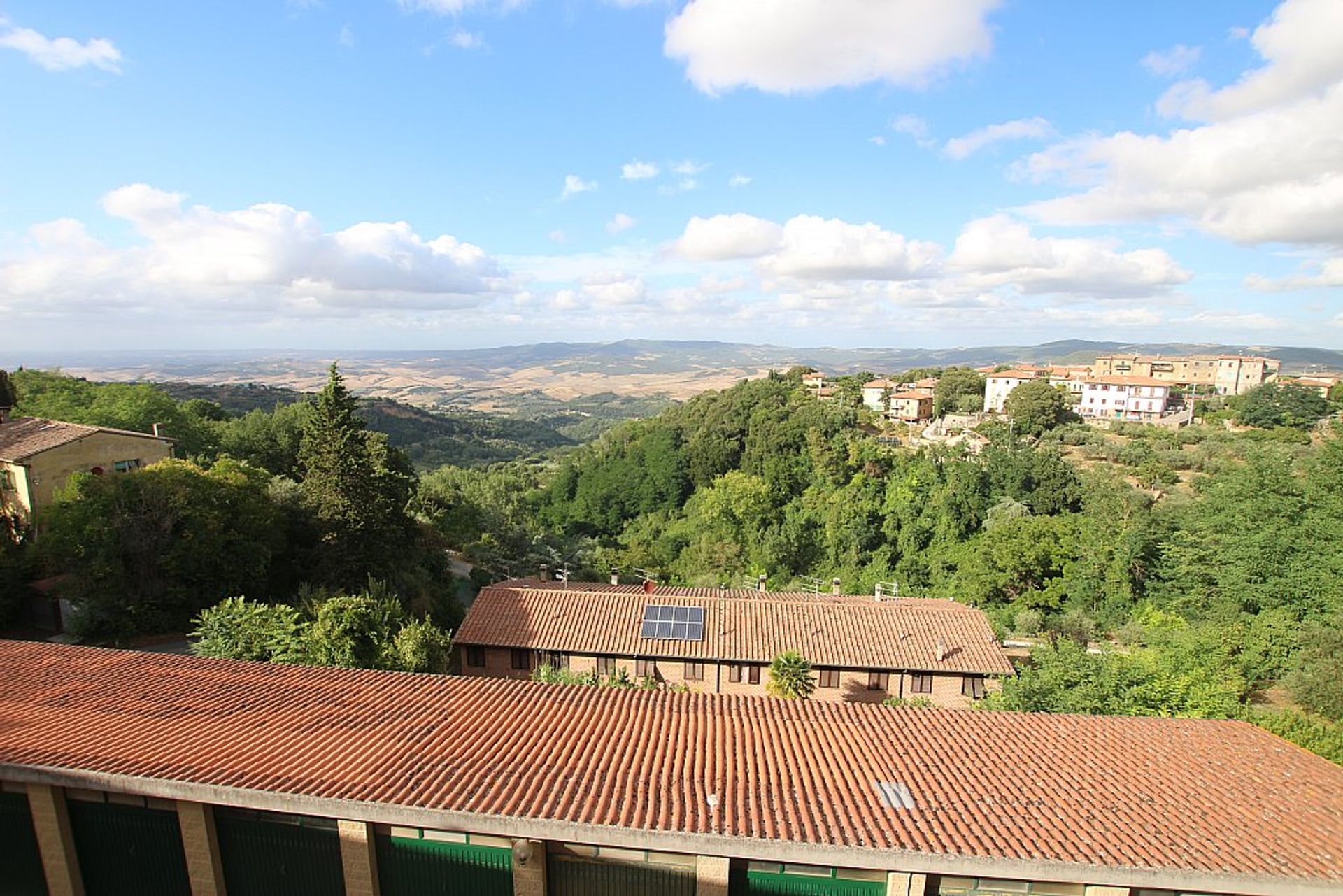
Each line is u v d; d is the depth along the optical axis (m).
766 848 10.13
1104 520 56.00
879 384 120.00
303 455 36.38
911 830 10.57
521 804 10.74
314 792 10.83
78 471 34.16
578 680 27.19
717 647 29.17
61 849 12.19
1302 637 33.31
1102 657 22.84
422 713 14.28
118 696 14.45
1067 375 126.31
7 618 29.30
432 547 45.19
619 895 11.48
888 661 28.48
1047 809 11.48
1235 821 11.32
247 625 23.38
